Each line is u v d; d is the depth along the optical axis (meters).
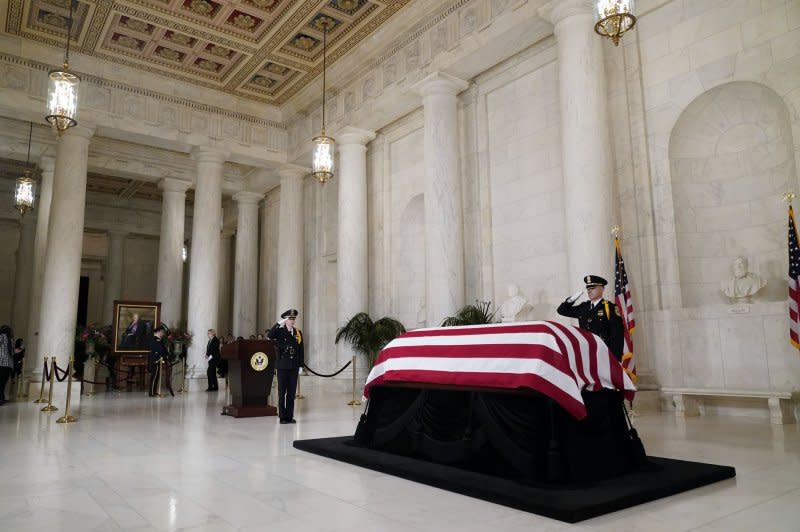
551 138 11.45
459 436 4.96
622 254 9.76
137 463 5.57
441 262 12.27
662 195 9.44
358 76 15.41
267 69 16.09
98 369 19.52
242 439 7.08
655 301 9.32
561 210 11.12
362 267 15.45
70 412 10.86
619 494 3.77
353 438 6.58
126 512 3.84
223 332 25.02
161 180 20.81
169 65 15.99
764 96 8.56
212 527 3.48
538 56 11.80
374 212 16.12
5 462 5.68
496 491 3.95
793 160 8.20
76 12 13.52
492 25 11.45
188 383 16.38
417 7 13.05
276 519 3.62
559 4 9.94
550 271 11.26
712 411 8.50
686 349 8.91
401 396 5.79
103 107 15.66
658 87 9.64
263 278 22.11
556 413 4.22
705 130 9.35
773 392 7.46
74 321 14.85
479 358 4.79
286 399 8.73
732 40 8.76
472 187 13.12
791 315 7.32
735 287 8.52
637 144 9.80
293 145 18.27
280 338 8.82
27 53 14.62
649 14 9.86
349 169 15.71
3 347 12.95
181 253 20.58
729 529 3.23
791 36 8.12
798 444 5.84
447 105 12.84
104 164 19.48
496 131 12.73
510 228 12.22
